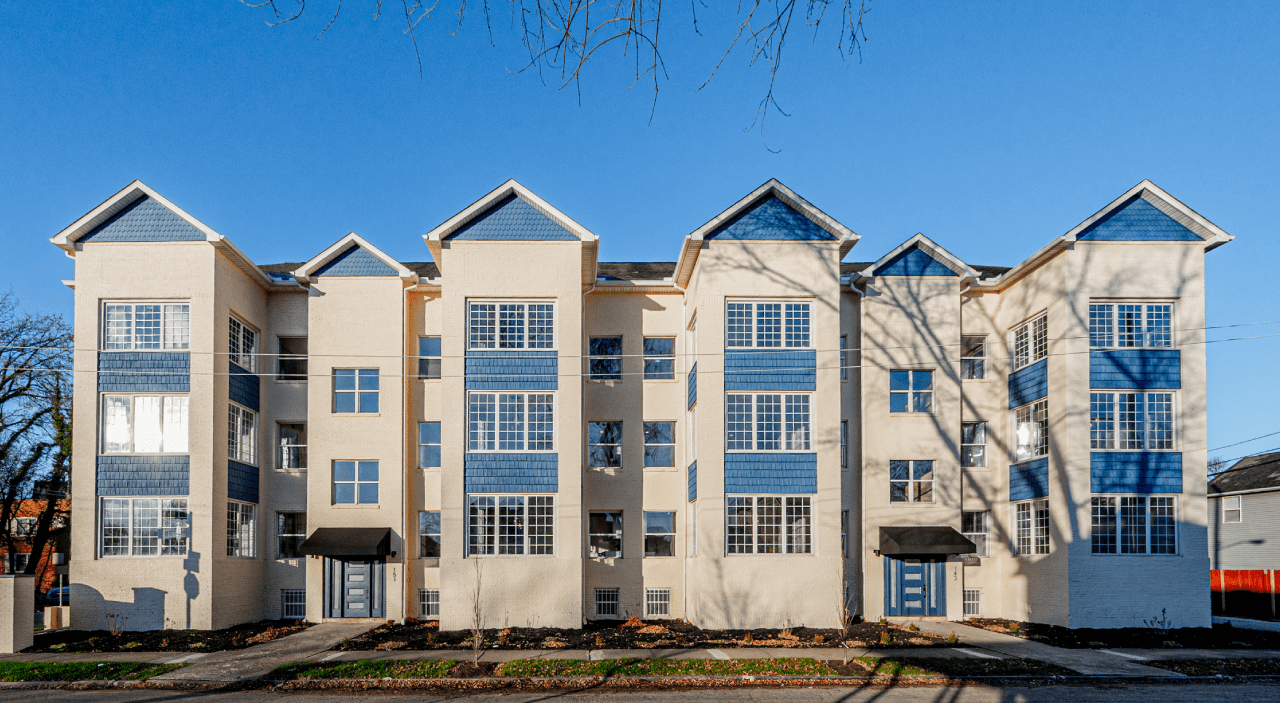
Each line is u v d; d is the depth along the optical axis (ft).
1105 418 78.54
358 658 62.90
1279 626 91.76
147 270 78.79
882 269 87.15
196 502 76.95
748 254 79.87
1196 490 77.56
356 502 85.10
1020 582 84.48
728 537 77.30
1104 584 76.38
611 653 64.69
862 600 84.28
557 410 79.36
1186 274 79.41
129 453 77.66
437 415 87.25
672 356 88.48
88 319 78.18
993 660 61.77
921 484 85.87
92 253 78.79
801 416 79.05
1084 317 78.48
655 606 85.20
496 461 78.43
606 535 86.07
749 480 77.77
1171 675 57.93
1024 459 85.20
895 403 86.43
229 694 53.98
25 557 145.48
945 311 86.89
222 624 78.02
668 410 87.61
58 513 123.75
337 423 85.10
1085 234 79.36
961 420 86.63
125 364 78.18
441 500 77.46
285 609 87.15
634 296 89.04
